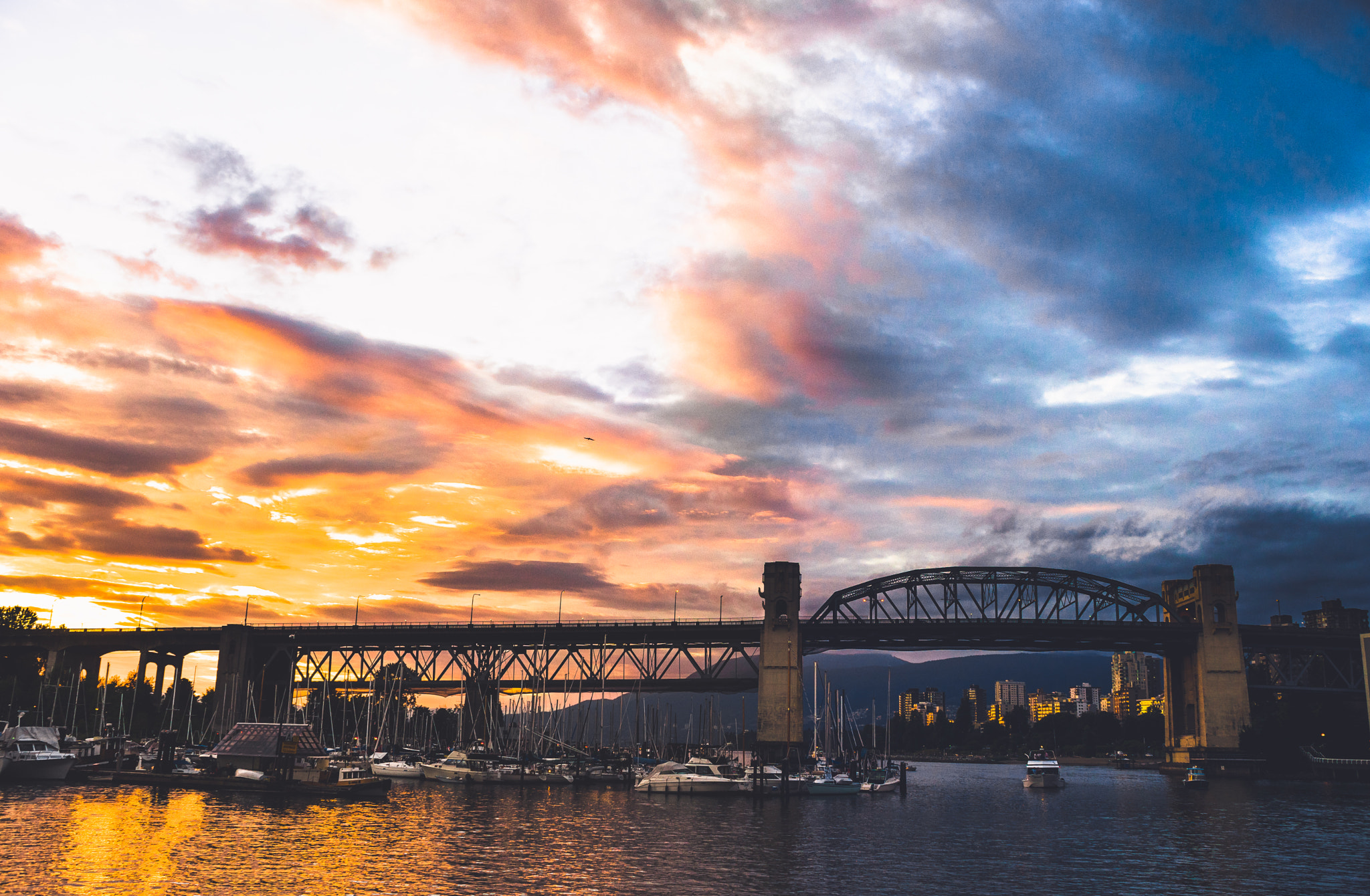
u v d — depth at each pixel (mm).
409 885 57844
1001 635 189000
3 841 68750
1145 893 61625
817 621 185250
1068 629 187875
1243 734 186750
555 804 107688
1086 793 154625
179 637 195625
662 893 58438
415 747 180375
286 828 79250
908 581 192750
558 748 168375
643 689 183250
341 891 55688
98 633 196625
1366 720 199875
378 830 79750
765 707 173625
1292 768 191000
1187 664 196500
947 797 142750
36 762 110750
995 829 95188
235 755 115500
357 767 121375
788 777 131625
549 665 179625
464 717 180500
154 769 116500
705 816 101188
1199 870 70250
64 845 67938
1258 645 199500
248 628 189375
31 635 196250
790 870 67312
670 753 180125
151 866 61062
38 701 182625
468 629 181625
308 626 189500
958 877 65875
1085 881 65438
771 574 180625
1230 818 108125
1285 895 61656
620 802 113062
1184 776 194000
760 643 180500
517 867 64500
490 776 131875
